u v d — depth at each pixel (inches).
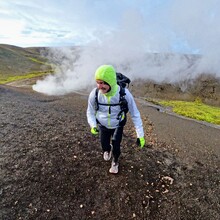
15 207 142.3
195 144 282.7
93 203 151.8
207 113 563.2
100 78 123.2
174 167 209.3
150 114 453.1
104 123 148.6
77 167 188.4
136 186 171.6
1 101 400.8
